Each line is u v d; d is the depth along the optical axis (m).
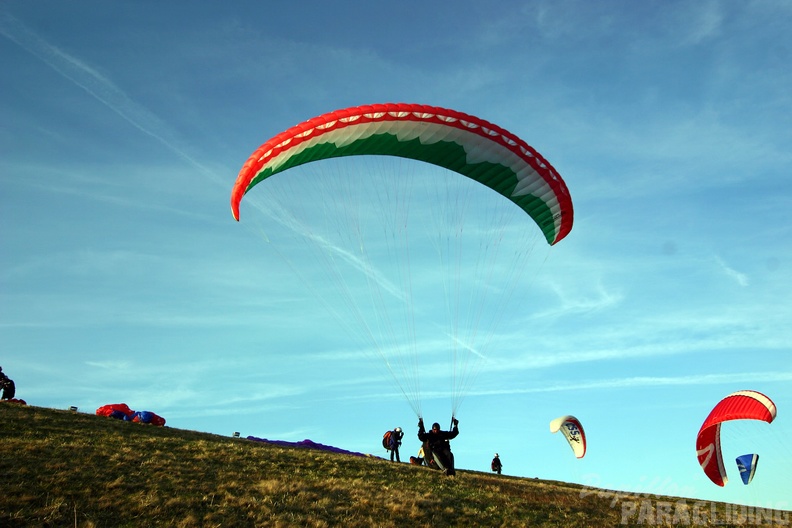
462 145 25.83
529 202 27.70
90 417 28.98
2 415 26.03
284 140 24.00
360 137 24.97
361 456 31.00
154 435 27.27
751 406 23.91
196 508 19.20
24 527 16.83
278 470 23.94
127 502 18.98
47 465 20.72
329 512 20.20
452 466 26.27
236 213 25.19
